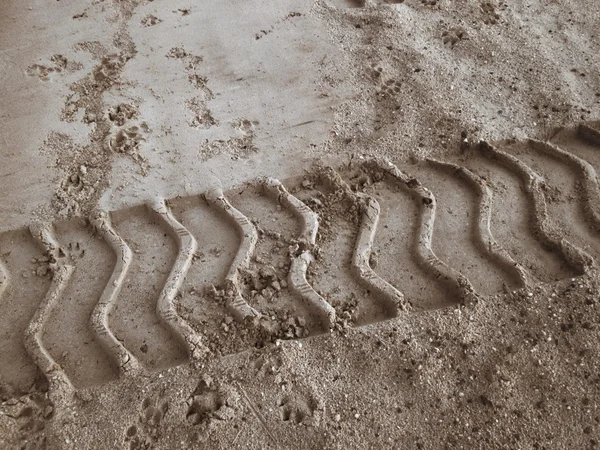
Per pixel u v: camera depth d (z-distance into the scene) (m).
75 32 1.62
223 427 0.97
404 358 1.05
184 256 1.19
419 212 1.28
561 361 1.06
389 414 0.99
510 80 1.53
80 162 1.34
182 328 1.08
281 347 1.05
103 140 1.38
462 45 1.62
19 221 1.24
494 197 1.30
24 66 1.53
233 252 1.21
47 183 1.30
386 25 1.65
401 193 1.31
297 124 1.43
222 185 1.31
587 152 1.41
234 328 1.09
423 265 1.18
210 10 1.70
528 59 1.59
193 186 1.31
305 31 1.65
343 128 1.42
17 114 1.42
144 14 1.68
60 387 1.01
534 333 1.08
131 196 1.28
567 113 1.45
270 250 1.21
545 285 1.15
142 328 1.10
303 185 1.32
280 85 1.51
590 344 1.08
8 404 1.00
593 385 1.04
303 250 1.20
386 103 1.47
